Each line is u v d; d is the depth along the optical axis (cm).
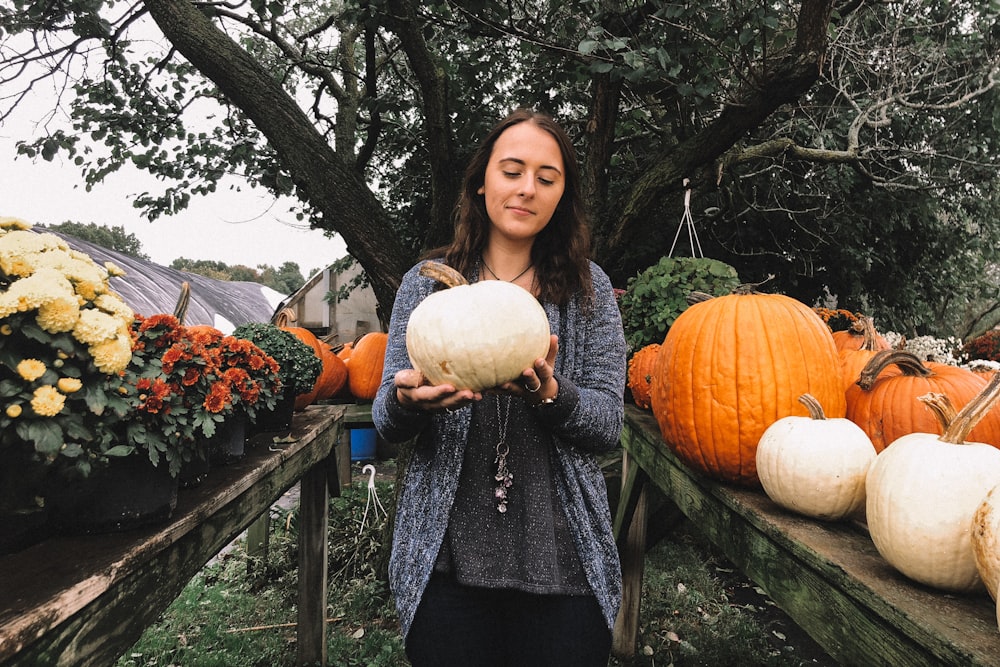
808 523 130
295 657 291
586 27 284
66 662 90
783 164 514
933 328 684
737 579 385
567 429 121
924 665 81
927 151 422
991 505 80
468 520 125
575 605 123
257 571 385
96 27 348
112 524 118
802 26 232
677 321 198
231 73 304
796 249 582
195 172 420
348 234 333
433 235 353
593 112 331
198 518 136
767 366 164
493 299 112
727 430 165
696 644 297
